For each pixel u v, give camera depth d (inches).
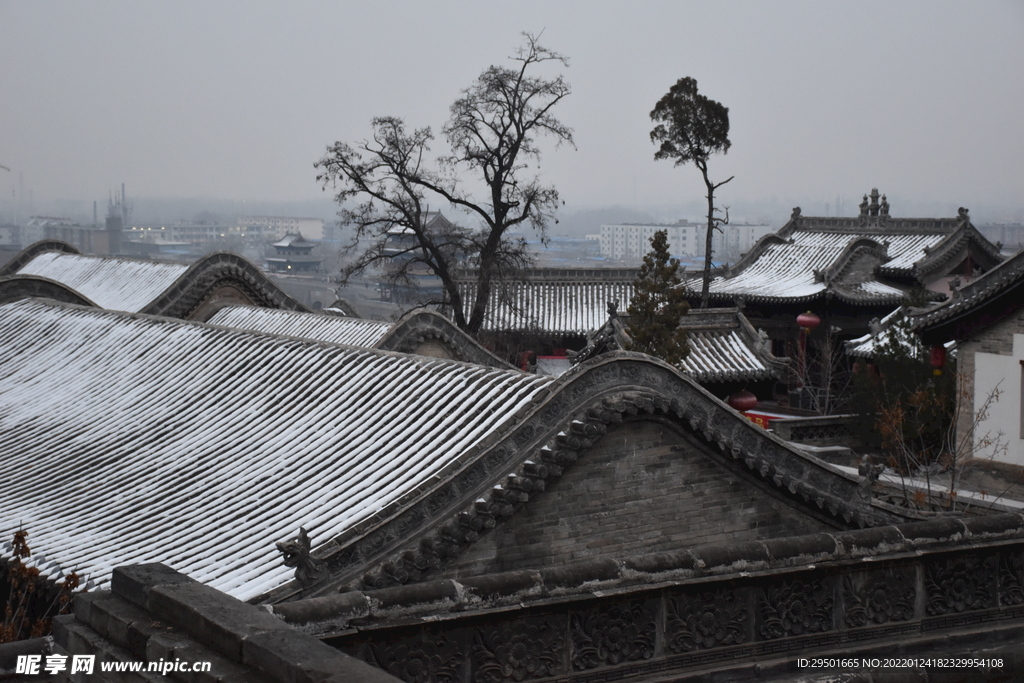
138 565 281.4
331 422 786.8
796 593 403.5
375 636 346.0
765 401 1894.7
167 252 7854.3
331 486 688.4
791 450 659.4
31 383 1083.3
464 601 358.9
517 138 1764.3
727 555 399.5
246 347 981.8
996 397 1023.0
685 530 636.7
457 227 1859.0
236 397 897.5
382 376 822.5
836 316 2135.8
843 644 406.9
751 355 1397.6
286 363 917.2
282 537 634.8
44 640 277.0
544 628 372.8
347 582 525.3
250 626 236.2
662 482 629.9
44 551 696.4
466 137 1768.0
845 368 2031.3
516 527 583.2
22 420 987.9
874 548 412.5
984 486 1007.6
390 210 1796.3
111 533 713.0
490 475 568.4
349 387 829.2
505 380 733.9
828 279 2089.1
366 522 538.0
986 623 427.2
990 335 1033.5
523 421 578.2
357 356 872.9
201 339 1037.2
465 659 360.5
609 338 1349.7
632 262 6943.9
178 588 260.5
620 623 384.5
